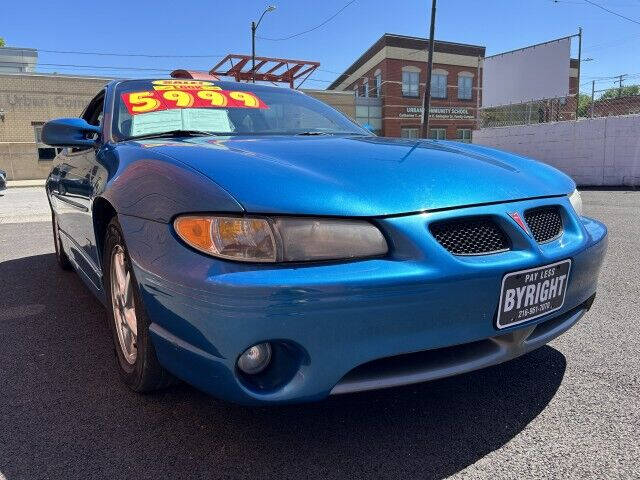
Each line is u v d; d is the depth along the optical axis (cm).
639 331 263
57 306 321
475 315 154
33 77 2258
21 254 489
